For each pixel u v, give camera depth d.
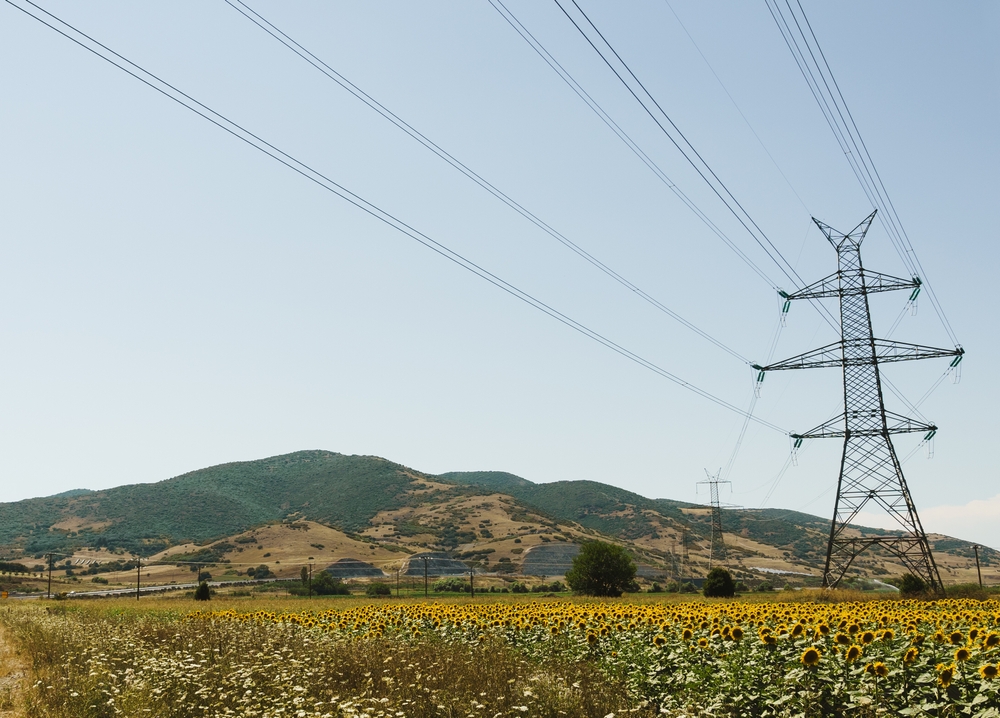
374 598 90.19
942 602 43.47
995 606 39.38
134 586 135.12
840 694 12.28
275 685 14.70
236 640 21.97
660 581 145.00
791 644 14.97
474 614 30.28
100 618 36.53
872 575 135.25
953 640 15.27
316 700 14.32
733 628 16.72
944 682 11.62
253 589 123.88
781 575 150.00
